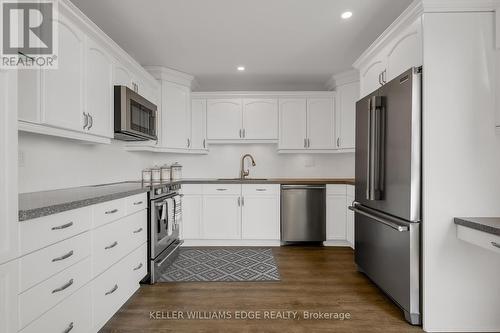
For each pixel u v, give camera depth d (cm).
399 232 205
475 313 185
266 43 306
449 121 185
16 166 111
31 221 123
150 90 355
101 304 184
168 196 311
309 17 254
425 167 186
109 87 247
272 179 435
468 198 185
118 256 207
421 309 191
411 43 200
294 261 327
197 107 428
